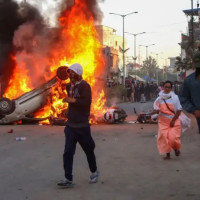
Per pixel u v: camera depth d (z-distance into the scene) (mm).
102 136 11773
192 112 4391
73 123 6027
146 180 6324
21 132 13047
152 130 13172
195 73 4430
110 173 6859
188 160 7871
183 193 5551
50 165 7613
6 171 7176
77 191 5773
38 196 5543
